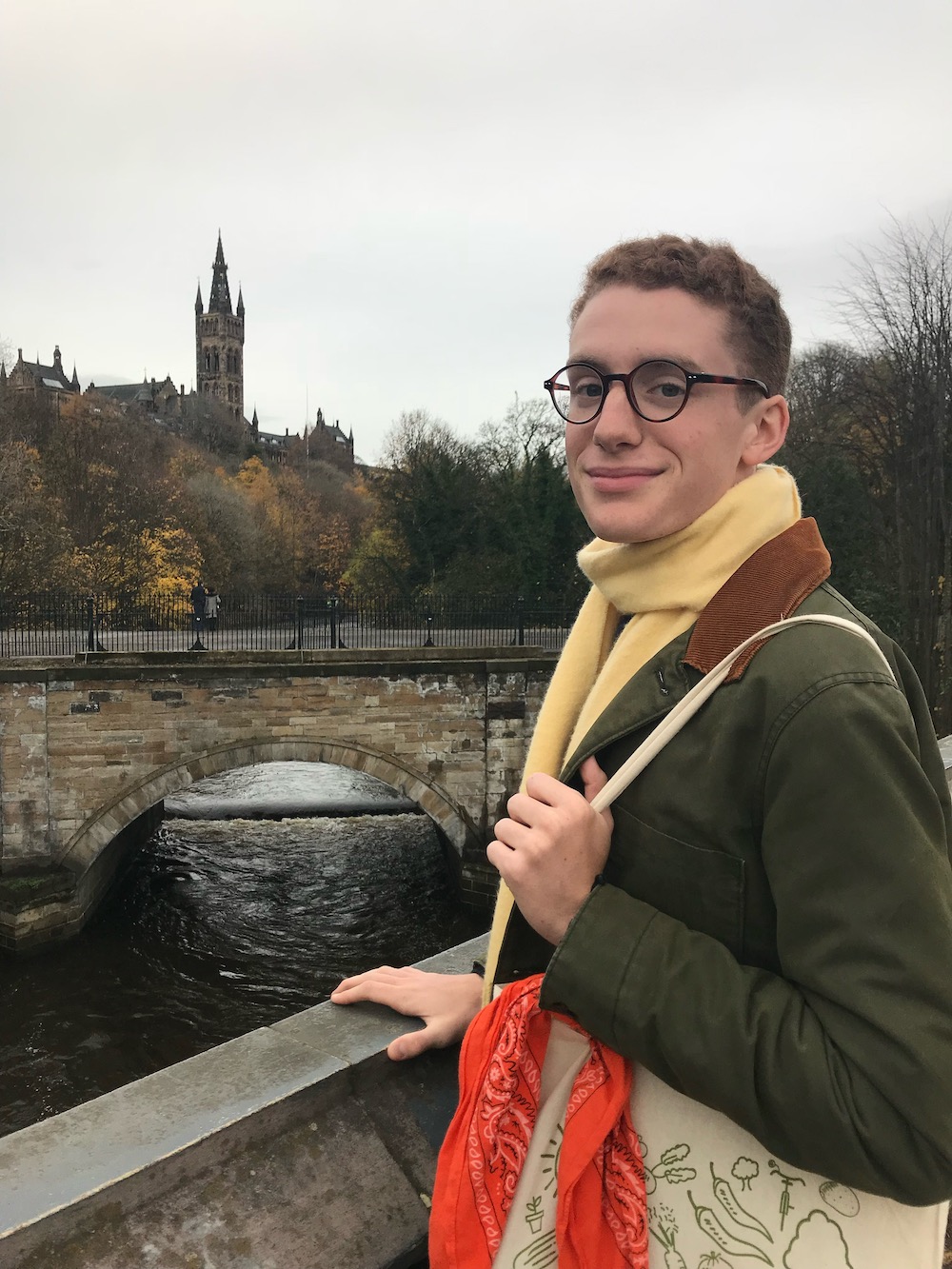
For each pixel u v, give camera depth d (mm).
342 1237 1505
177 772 17484
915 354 24703
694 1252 1007
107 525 40781
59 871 17047
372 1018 1870
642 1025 903
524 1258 1106
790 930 853
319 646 21766
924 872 796
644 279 1079
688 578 1060
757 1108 833
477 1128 1142
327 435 116750
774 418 1135
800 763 849
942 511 24406
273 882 21859
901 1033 752
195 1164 1471
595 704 1141
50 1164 1403
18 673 16516
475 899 19453
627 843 1031
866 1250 910
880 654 930
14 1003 15820
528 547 36250
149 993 16391
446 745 18906
